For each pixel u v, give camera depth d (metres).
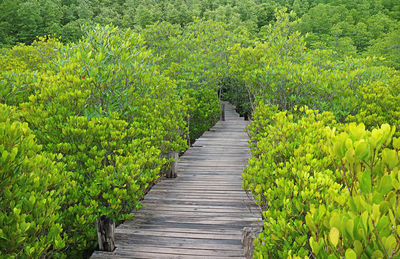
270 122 8.16
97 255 3.85
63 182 3.43
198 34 16.58
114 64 6.52
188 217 4.91
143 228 4.55
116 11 65.44
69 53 6.82
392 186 1.38
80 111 5.29
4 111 2.91
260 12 57.09
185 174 7.23
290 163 3.81
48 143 4.61
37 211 2.67
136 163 4.74
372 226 1.20
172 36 15.62
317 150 3.83
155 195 5.89
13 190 2.57
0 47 35.16
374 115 6.48
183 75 12.95
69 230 3.90
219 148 9.91
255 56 12.83
